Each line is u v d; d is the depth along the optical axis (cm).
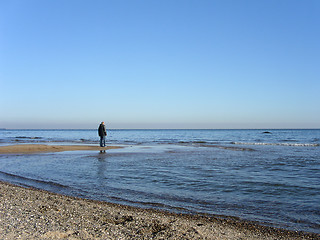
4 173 1404
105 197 941
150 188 1073
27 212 677
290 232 636
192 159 1962
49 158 2019
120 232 575
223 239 568
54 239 506
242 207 832
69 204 793
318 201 897
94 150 2656
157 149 2825
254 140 4975
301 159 1966
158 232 582
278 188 1073
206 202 884
